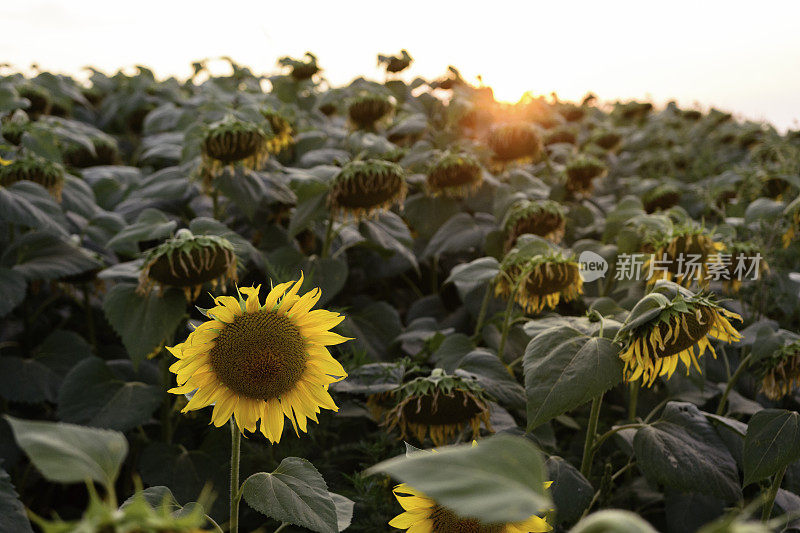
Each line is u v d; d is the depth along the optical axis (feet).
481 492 1.76
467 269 9.05
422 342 10.95
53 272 9.93
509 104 20.17
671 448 6.48
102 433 2.14
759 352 7.56
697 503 7.59
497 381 7.50
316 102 20.47
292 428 8.12
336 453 9.00
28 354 11.18
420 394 6.78
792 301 10.70
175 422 9.57
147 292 7.98
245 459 8.63
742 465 6.86
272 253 11.45
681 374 8.97
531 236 9.04
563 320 6.44
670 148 26.81
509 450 1.90
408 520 4.24
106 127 22.70
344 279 10.81
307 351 4.80
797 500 7.00
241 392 4.68
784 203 12.48
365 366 8.04
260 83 21.67
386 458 7.81
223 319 4.65
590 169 14.71
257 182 11.16
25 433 2.03
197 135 11.48
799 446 6.23
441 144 17.98
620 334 5.81
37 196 10.29
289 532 7.95
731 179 16.65
